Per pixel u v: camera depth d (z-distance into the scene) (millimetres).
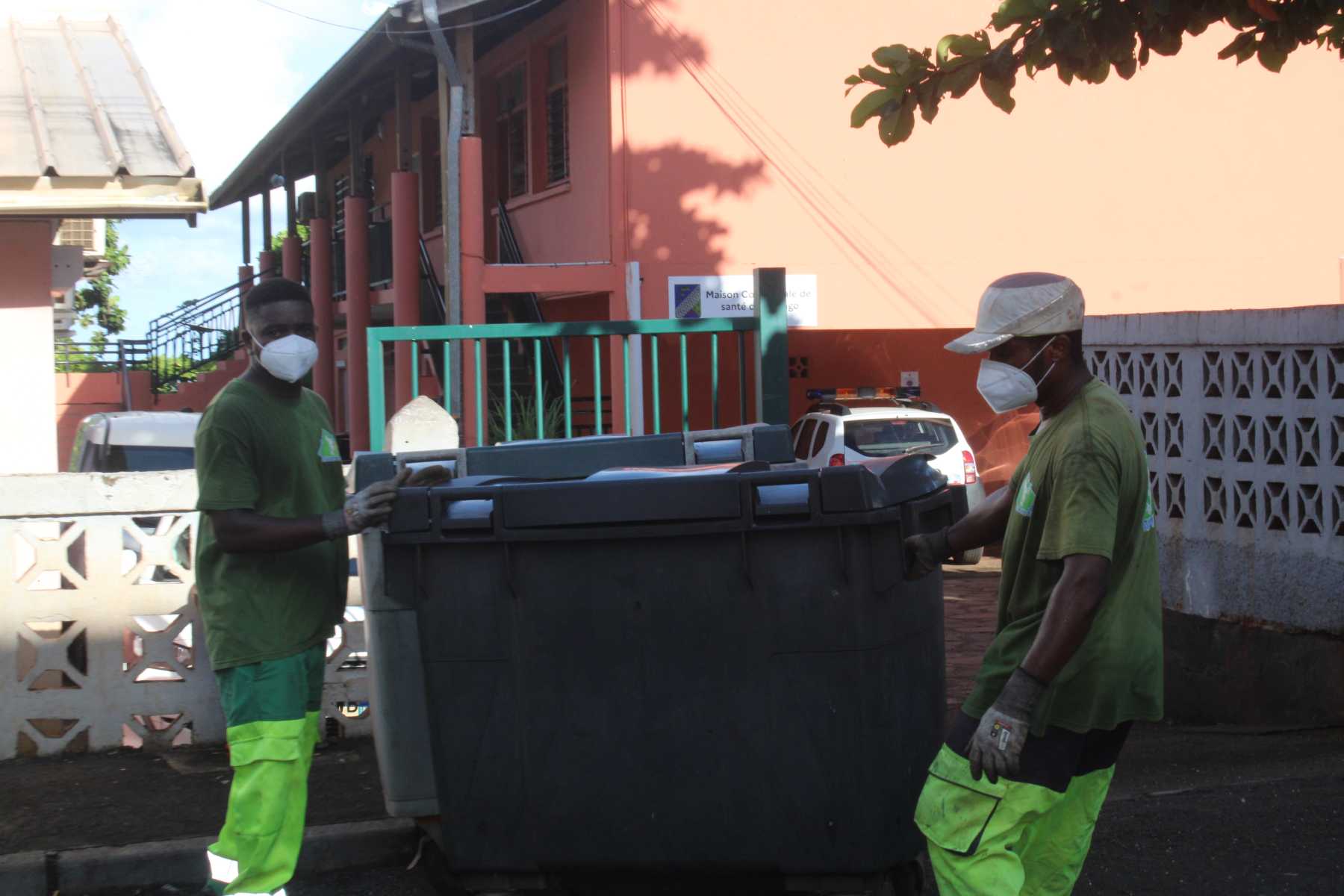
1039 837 3482
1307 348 6488
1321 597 6445
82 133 8930
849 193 16672
